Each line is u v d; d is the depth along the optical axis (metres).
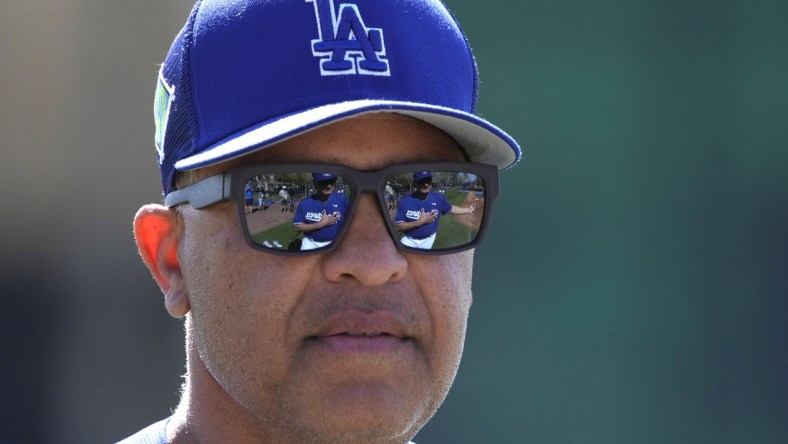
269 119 7.50
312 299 7.54
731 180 19.25
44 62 19.89
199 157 7.47
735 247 19.25
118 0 19.97
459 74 8.21
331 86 7.51
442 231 7.79
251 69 7.60
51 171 19.83
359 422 7.49
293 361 7.56
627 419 19.05
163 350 19.66
